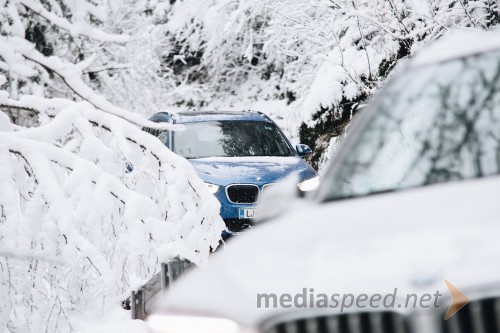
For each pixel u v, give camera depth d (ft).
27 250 43.65
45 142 48.21
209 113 82.64
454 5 83.66
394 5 84.58
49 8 71.56
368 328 14.28
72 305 44.70
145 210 47.44
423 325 13.74
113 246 48.34
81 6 68.59
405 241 15.20
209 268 17.78
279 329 14.71
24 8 70.28
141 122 50.47
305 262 15.79
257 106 161.27
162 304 17.33
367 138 23.08
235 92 176.04
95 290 45.01
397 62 89.97
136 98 98.02
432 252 14.48
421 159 21.27
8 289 42.98
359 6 95.20
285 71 137.59
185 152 76.33
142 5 108.06
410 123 22.49
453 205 16.22
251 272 16.24
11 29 64.18
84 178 46.91
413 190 18.56
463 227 14.99
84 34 58.95
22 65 53.93
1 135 46.32
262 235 18.45
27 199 48.19
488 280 13.44
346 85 103.81
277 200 21.42
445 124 21.84
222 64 173.17
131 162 49.19
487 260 13.78
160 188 50.21
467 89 22.34
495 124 21.03
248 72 176.55
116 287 44.91
